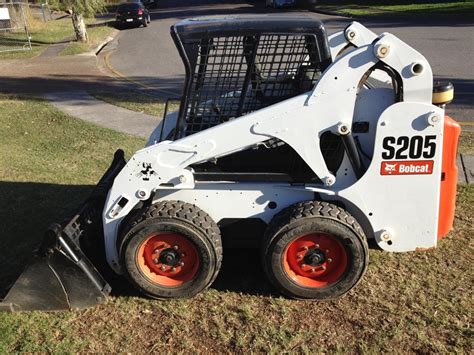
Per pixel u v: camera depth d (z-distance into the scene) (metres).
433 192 3.67
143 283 3.79
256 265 4.34
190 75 3.67
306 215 3.56
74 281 3.73
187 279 3.81
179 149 3.63
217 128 3.58
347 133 3.53
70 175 6.58
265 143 3.74
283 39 3.62
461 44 15.00
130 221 3.71
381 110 3.64
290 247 3.68
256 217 3.88
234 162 3.90
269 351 3.35
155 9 38.22
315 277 3.79
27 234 5.04
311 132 3.54
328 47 3.62
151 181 3.73
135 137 8.22
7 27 25.00
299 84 3.75
